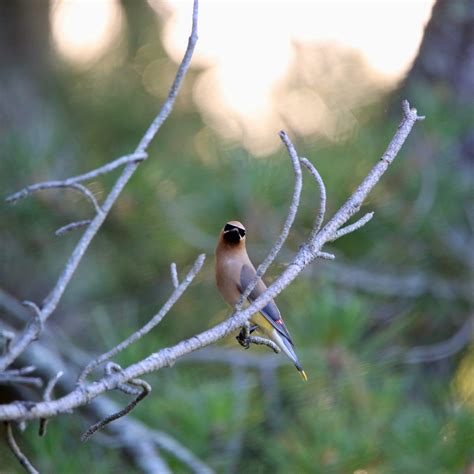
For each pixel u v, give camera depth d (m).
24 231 12.67
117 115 17.56
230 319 5.19
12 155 12.12
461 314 13.22
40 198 12.02
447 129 12.65
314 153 12.28
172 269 5.17
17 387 11.02
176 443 9.89
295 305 11.21
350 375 9.96
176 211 12.31
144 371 4.95
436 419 9.58
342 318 10.05
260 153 13.38
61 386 10.94
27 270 14.42
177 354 5.04
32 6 20.73
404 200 12.48
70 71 19.34
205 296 13.88
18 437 10.16
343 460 9.09
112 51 19.31
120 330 11.38
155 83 18.38
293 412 10.70
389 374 10.70
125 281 14.13
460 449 9.19
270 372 11.45
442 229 12.95
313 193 11.97
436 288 13.03
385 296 12.84
